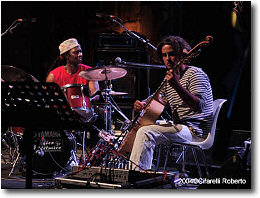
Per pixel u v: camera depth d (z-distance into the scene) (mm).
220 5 4363
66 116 2283
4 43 6113
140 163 2711
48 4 5918
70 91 3215
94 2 5766
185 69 2963
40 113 2289
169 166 3939
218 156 1836
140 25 5488
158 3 5367
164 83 2875
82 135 3912
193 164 3734
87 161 2785
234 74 2910
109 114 3873
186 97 2691
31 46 6016
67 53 3939
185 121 2955
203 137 2922
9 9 6004
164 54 2898
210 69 4227
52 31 5957
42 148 3402
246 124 3467
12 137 4059
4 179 3312
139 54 4594
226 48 3994
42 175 3488
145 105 2992
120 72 3625
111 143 2797
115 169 2389
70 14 5863
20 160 3643
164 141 2871
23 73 3293
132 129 2957
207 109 2926
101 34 4660
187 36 5035
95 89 3945
